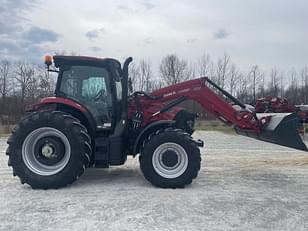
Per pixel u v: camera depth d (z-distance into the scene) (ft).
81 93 19.48
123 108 19.60
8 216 13.65
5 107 81.61
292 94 116.06
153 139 18.44
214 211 14.39
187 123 21.01
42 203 15.38
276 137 19.86
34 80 94.43
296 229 12.50
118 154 18.88
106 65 19.56
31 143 18.37
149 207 14.79
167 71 108.68
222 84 108.47
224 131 65.16
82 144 18.03
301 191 17.98
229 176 21.77
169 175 18.34
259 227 12.65
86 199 16.01
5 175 21.50
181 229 12.35
